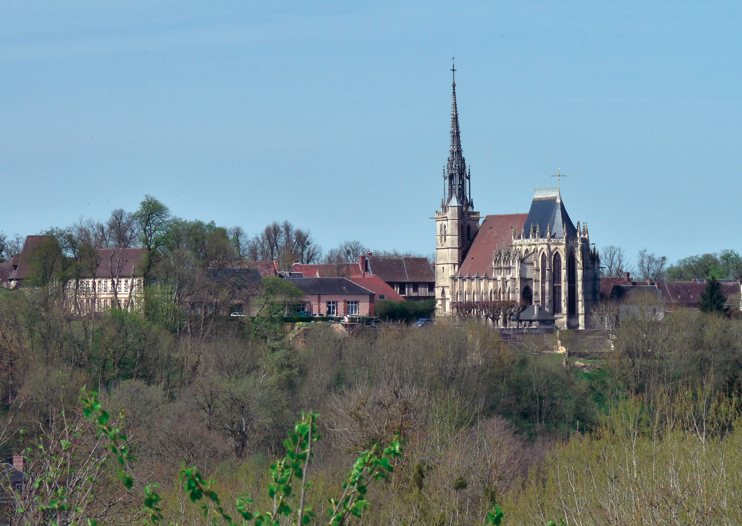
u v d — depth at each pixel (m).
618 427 88.00
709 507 54.00
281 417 132.38
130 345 162.00
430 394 138.88
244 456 123.06
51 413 69.62
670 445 73.31
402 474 77.00
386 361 158.12
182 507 64.44
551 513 68.69
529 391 160.62
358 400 106.69
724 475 60.38
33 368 138.75
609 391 162.12
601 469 75.25
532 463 121.81
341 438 107.44
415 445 88.69
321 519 67.88
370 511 67.75
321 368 158.62
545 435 150.00
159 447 116.62
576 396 161.88
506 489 88.06
